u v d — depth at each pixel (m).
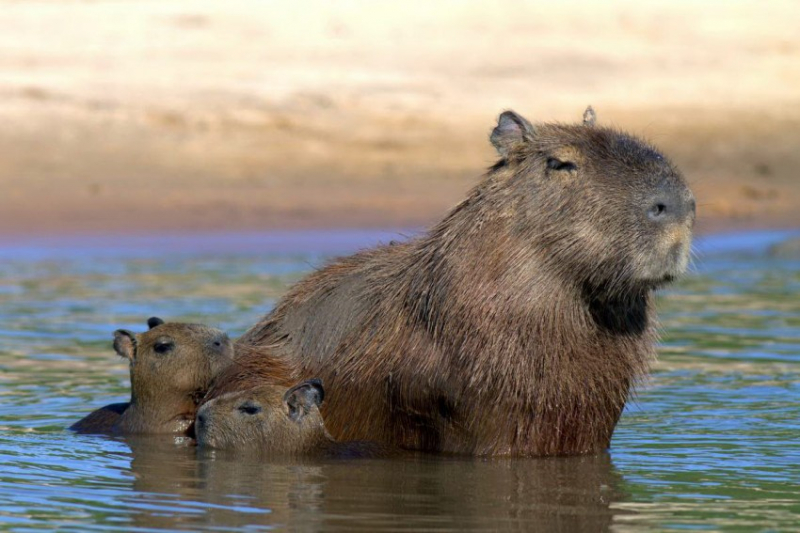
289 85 38.09
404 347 9.82
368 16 45.41
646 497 8.93
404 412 9.88
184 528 8.19
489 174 9.74
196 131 34.31
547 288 9.34
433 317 9.63
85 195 29.52
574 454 9.75
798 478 9.48
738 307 18.33
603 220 9.15
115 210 28.55
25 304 18.41
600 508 8.63
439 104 37.19
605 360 9.57
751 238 26.45
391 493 9.02
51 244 25.48
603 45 43.69
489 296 9.38
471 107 37.06
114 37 41.91
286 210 29.12
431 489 9.08
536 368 9.40
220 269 22.58
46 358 14.65
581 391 9.52
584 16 46.62
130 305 18.25
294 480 9.42
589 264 9.23
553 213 9.28
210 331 11.12
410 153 33.78
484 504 8.74
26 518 8.42
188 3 46.12
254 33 43.00
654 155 9.39
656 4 48.38
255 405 10.30
